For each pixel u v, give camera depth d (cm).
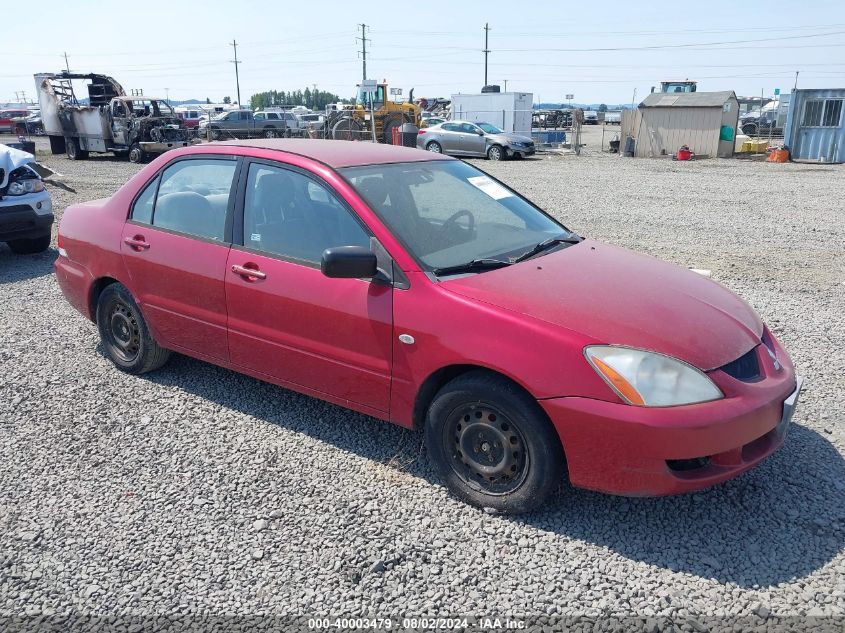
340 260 320
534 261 366
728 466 295
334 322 357
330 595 275
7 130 5050
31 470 368
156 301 445
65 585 283
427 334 324
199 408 439
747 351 314
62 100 2584
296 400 449
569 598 272
